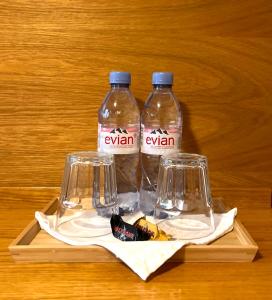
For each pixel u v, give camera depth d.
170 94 0.75
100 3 0.75
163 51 0.77
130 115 0.75
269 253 0.59
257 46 0.78
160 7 0.76
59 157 0.79
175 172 0.67
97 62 0.77
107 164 0.67
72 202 0.67
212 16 0.76
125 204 0.76
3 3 0.74
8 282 0.49
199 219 0.67
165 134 0.68
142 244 0.54
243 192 0.82
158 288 0.48
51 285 0.49
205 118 0.79
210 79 0.78
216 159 0.81
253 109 0.80
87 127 0.79
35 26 0.75
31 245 0.55
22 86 0.77
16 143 0.79
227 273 0.52
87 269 0.53
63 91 0.77
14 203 0.80
